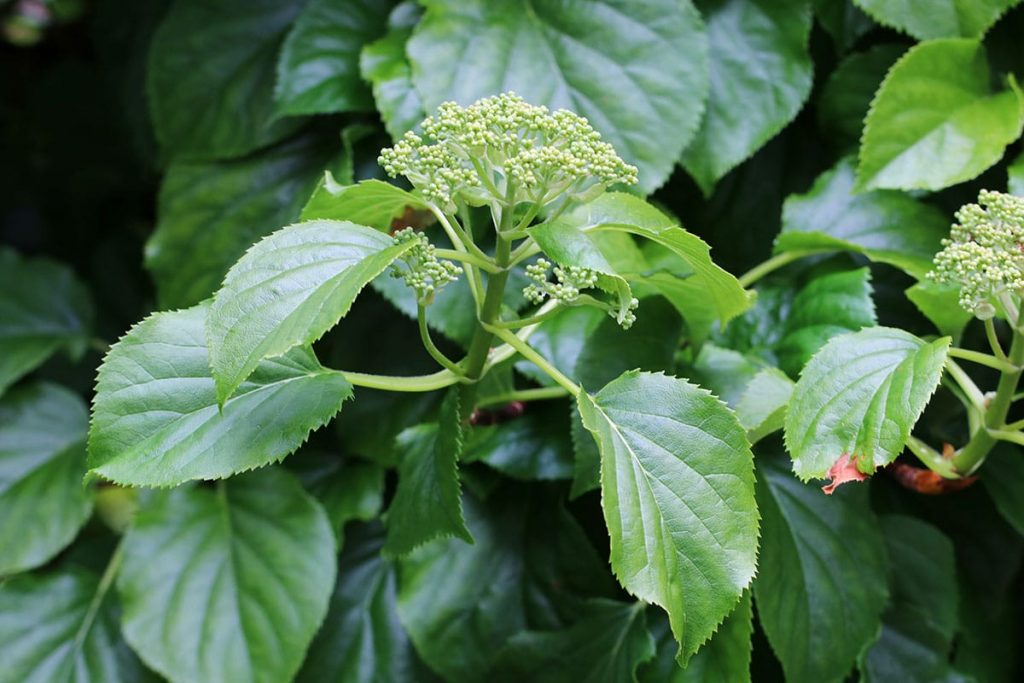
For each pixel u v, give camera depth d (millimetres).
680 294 777
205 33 932
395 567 890
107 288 1167
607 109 835
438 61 840
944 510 880
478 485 862
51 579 920
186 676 851
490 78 838
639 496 689
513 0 851
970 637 868
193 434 707
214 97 927
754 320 837
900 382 711
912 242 833
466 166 729
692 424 698
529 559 857
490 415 836
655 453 696
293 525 875
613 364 799
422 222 805
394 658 875
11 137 1366
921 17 839
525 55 841
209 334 660
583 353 801
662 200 896
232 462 704
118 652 899
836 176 854
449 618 855
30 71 1429
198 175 924
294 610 860
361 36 895
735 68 860
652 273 764
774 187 895
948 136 824
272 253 671
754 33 863
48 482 942
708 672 779
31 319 1027
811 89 863
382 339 903
